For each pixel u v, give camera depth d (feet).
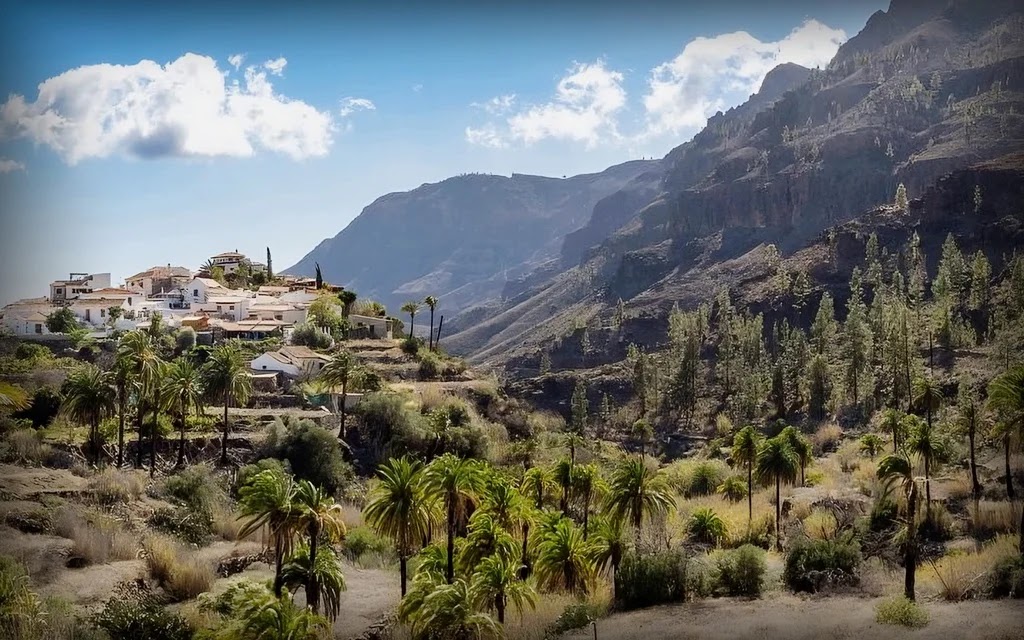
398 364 479.82
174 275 643.45
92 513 239.09
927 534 235.20
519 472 349.82
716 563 226.99
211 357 333.83
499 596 191.21
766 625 176.04
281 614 153.89
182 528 252.21
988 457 296.51
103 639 167.63
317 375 418.92
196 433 329.93
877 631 159.84
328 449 326.44
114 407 302.25
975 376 465.06
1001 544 205.26
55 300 515.91
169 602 206.59
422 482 201.26
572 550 221.87
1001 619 155.02
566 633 191.42
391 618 202.39
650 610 207.62
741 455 285.02
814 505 283.18
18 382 333.83
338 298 583.58
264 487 186.80
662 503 236.02
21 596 170.71
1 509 229.25
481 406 447.01
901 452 236.22
